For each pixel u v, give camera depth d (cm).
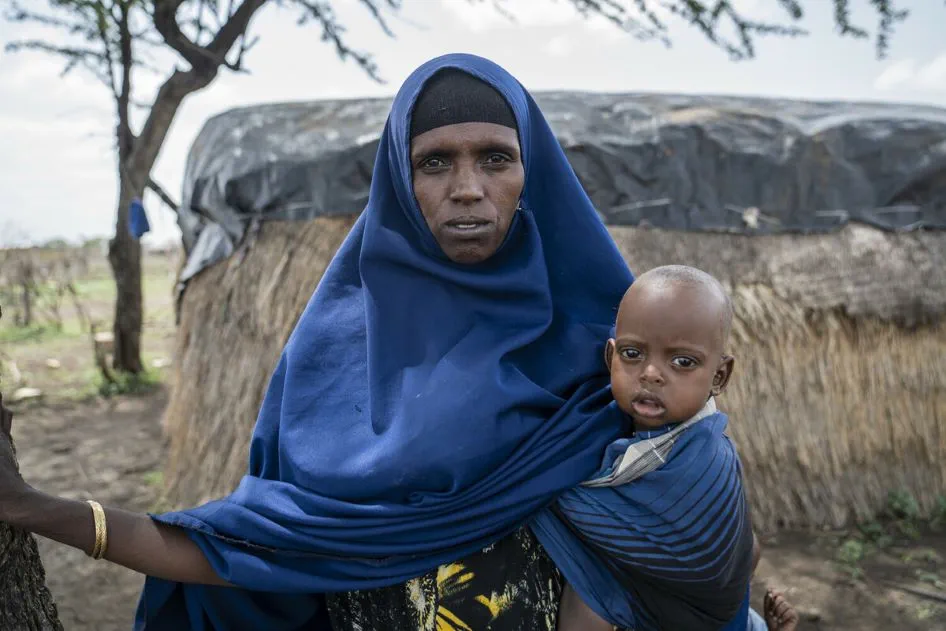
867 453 545
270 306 526
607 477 144
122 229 926
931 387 545
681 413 140
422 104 142
